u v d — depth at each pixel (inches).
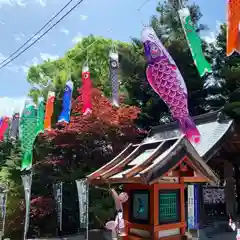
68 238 533.0
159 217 186.2
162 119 800.3
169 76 215.0
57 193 528.7
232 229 514.3
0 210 553.9
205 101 797.2
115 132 561.9
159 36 727.1
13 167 596.7
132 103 767.7
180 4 210.5
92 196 549.3
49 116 373.4
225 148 555.5
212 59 784.9
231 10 172.2
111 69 295.0
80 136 562.3
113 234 205.2
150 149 210.8
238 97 686.5
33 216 562.3
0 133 430.0
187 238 195.2
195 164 189.6
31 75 777.6
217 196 615.8
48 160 596.7
